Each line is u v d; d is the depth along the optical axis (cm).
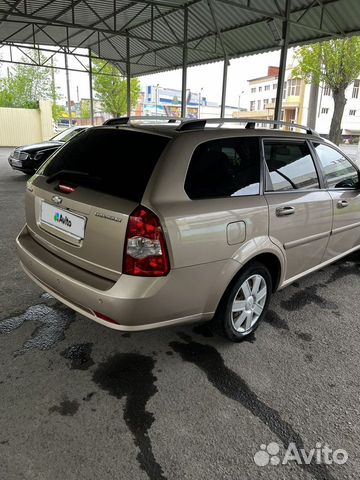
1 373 234
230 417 208
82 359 251
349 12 955
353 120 5028
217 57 1473
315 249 328
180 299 217
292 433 200
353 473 179
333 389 234
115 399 217
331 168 342
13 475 169
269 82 5819
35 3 1251
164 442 190
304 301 347
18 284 353
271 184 272
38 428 195
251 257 251
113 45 1820
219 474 175
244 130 267
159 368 246
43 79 2784
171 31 1383
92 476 171
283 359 262
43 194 255
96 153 245
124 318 204
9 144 2108
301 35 1116
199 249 217
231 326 263
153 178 208
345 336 293
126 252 200
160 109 5969
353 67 1638
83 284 214
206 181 229
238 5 856
